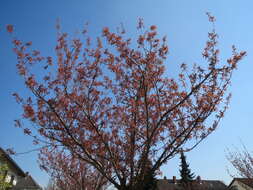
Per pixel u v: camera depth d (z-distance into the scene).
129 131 7.43
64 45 7.28
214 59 6.84
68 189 17.89
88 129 7.21
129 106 7.69
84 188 14.23
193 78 6.88
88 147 7.13
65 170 15.16
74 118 6.99
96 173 14.81
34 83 6.71
